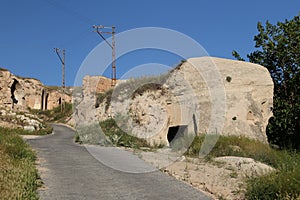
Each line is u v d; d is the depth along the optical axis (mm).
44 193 8047
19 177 8461
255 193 7801
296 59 21922
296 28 22359
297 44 22016
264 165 12000
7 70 39000
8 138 15023
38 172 9992
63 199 7684
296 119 20516
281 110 20578
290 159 13203
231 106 18266
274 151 15516
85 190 8477
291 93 22234
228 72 19078
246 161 12578
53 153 13586
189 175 10500
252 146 15320
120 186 8992
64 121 41594
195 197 8227
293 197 6973
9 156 10844
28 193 7422
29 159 11234
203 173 10805
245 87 19250
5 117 27594
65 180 9320
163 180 9844
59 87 62594
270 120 21094
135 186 9055
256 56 24109
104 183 9234
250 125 18328
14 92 43188
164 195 8312
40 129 27359
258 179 8516
